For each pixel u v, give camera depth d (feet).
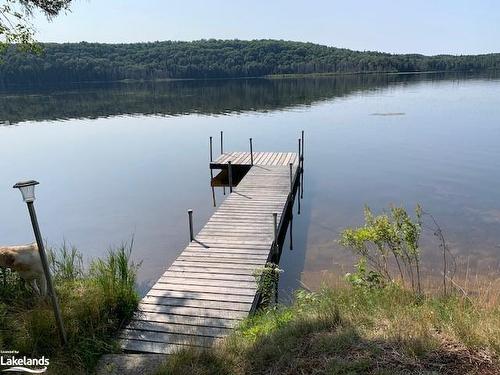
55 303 14.60
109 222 40.75
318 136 81.92
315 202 43.68
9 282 18.15
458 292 17.16
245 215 34.35
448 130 81.87
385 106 121.08
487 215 36.68
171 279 22.85
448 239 31.60
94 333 16.10
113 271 19.56
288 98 149.18
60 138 88.22
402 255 17.53
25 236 37.83
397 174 52.70
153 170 61.52
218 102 142.41
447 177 50.01
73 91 200.13
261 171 50.47
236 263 24.89
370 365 10.32
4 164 66.23
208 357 12.83
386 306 14.16
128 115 116.98
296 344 12.21
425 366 10.08
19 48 22.81
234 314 19.06
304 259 30.12
